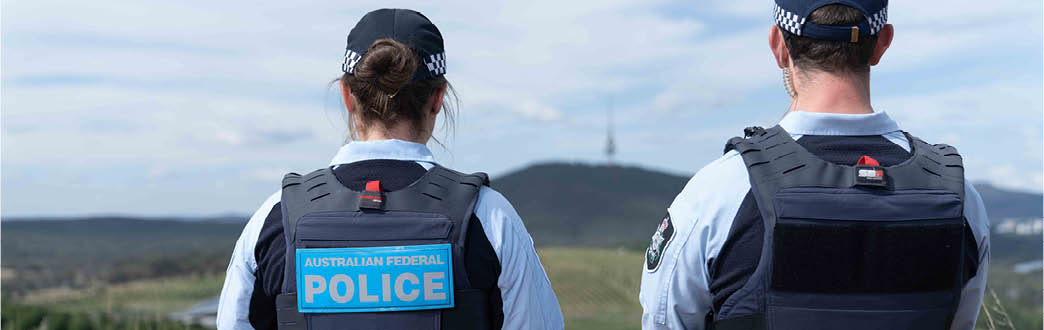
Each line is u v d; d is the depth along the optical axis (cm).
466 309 181
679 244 180
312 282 180
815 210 166
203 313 4478
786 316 168
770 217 168
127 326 1691
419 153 195
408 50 189
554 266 9175
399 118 195
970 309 181
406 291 179
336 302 179
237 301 189
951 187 172
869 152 176
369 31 195
